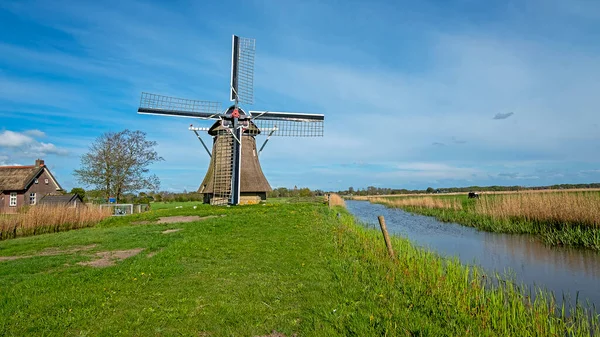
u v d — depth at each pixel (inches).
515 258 502.6
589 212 626.2
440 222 997.2
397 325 213.5
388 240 386.6
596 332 231.8
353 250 429.1
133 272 331.3
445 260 436.5
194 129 1131.9
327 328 209.8
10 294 270.5
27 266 367.9
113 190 1523.1
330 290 280.8
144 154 1563.7
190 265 363.9
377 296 264.4
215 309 243.4
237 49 1195.3
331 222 721.0
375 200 2401.6
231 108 1182.3
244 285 296.4
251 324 220.1
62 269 359.6
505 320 228.5
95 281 306.2
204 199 1307.8
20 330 210.7
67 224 812.6
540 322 229.8
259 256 400.8
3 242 575.5
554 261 480.7
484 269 439.5
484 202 987.3
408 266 346.6
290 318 229.0
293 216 775.7
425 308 244.1
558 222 695.1
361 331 203.8
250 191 1203.2
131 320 225.6
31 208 784.9
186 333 208.8
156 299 263.0
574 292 350.0
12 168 1667.1
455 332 210.7
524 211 782.5
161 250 447.5
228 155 1154.0
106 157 1486.2
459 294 266.4
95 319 227.1
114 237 571.5
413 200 1776.6
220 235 540.1
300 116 1234.6
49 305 245.8
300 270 341.1
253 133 1232.2
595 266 451.5
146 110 1063.0
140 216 903.1
